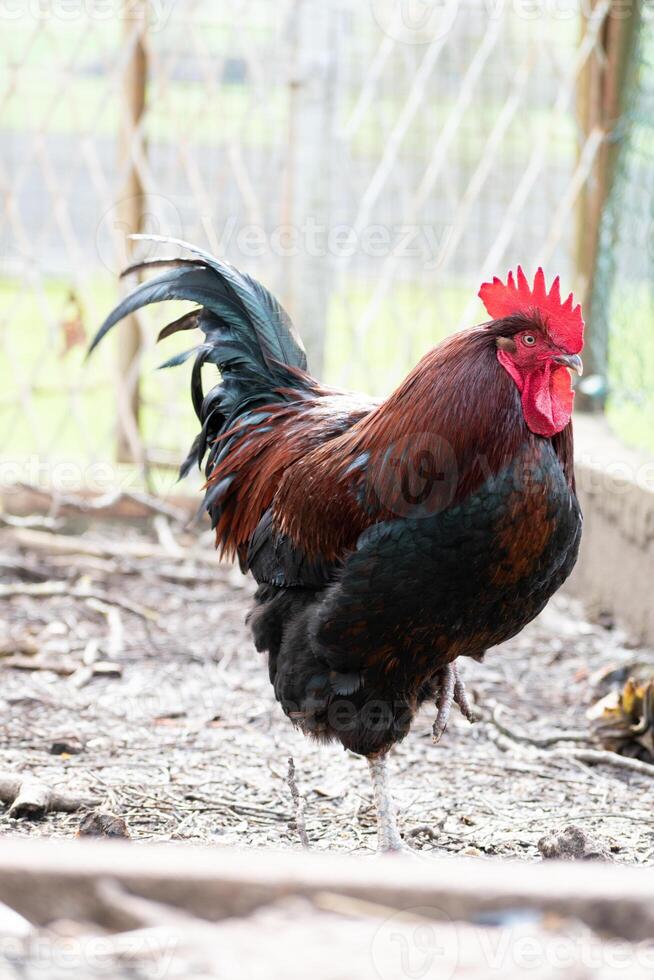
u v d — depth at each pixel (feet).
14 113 40.19
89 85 41.22
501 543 10.51
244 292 14.25
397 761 14.70
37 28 23.95
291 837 12.38
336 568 11.43
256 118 27.32
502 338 10.75
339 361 29.50
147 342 24.94
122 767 14.14
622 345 23.25
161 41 24.17
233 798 13.33
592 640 19.80
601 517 20.92
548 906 6.09
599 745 15.26
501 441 10.50
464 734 15.74
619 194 23.22
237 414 14.02
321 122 23.94
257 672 17.93
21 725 15.44
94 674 17.54
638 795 13.79
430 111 25.03
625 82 23.29
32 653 18.25
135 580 22.30
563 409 10.71
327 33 23.71
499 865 6.39
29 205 37.58
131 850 6.31
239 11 23.59
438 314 25.88
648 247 22.00
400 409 11.00
